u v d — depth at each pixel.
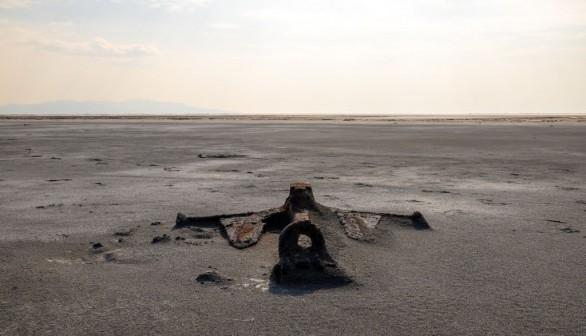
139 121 65.94
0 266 4.70
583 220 6.78
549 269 4.66
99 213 7.11
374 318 3.52
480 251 5.24
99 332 3.30
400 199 8.39
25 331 3.33
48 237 5.78
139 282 4.27
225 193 8.87
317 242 4.49
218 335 3.25
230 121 68.00
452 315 3.58
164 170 12.34
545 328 3.37
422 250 5.27
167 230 6.09
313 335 3.24
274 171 12.23
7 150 18.38
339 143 22.66
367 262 4.76
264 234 5.72
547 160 15.14
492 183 10.33
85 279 4.34
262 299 3.88
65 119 78.56
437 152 17.92
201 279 4.30
